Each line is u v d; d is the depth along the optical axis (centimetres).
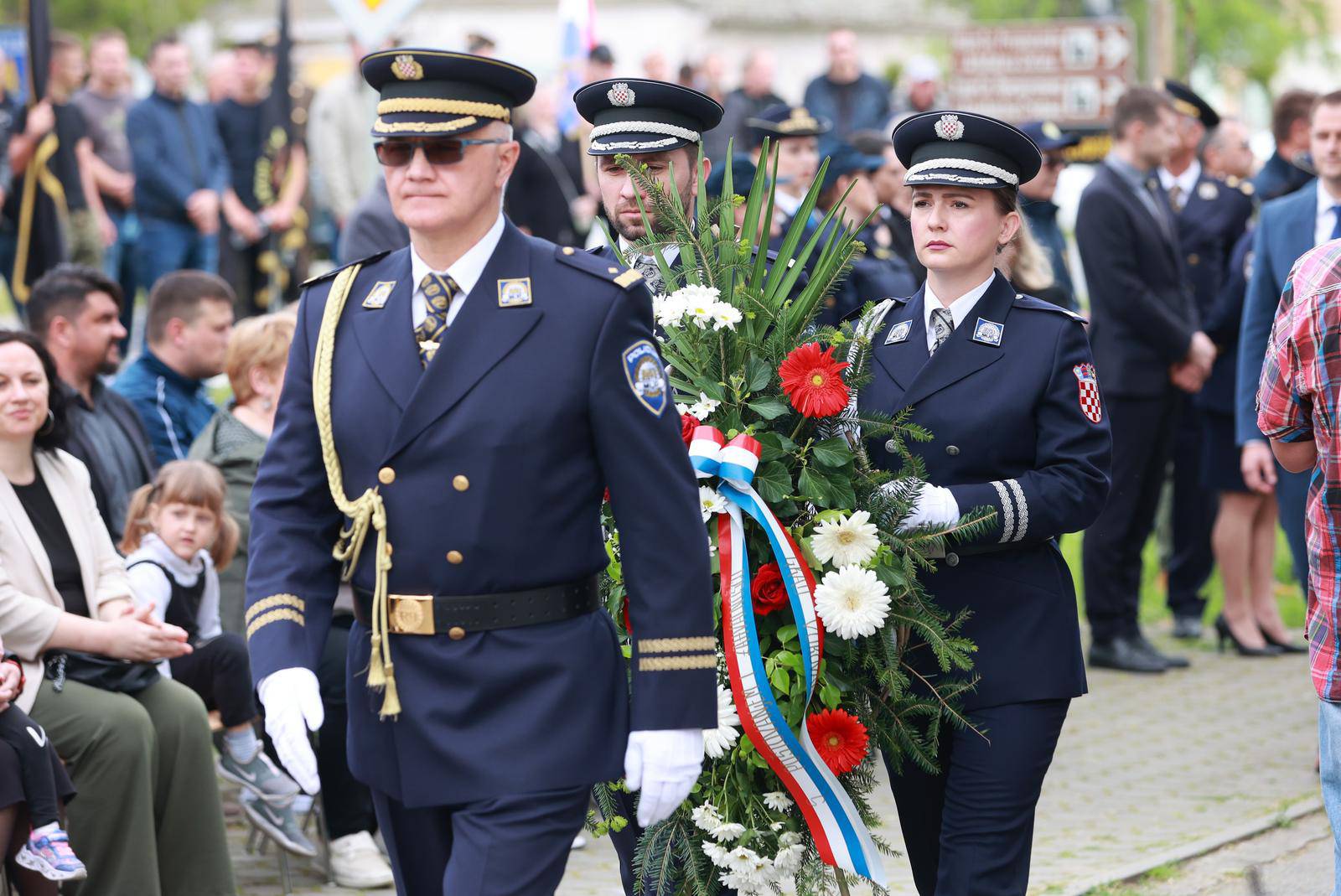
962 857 584
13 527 727
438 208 471
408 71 468
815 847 581
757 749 565
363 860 824
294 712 466
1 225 1506
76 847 712
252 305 1783
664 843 578
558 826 469
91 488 860
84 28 4016
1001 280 613
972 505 579
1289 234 982
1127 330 1202
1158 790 953
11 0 3956
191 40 4353
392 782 482
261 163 1769
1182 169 1371
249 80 1783
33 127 1477
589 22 1150
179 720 753
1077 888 776
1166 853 828
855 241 601
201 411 1010
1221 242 1354
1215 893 778
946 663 569
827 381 578
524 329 475
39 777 655
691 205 676
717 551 570
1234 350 1252
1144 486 1227
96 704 719
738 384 585
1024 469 600
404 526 473
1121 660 1248
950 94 1927
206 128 1764
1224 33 3547
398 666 476
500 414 470
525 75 480
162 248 1750
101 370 903
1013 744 584
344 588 830
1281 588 1534
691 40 5084
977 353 601
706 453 569
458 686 470
